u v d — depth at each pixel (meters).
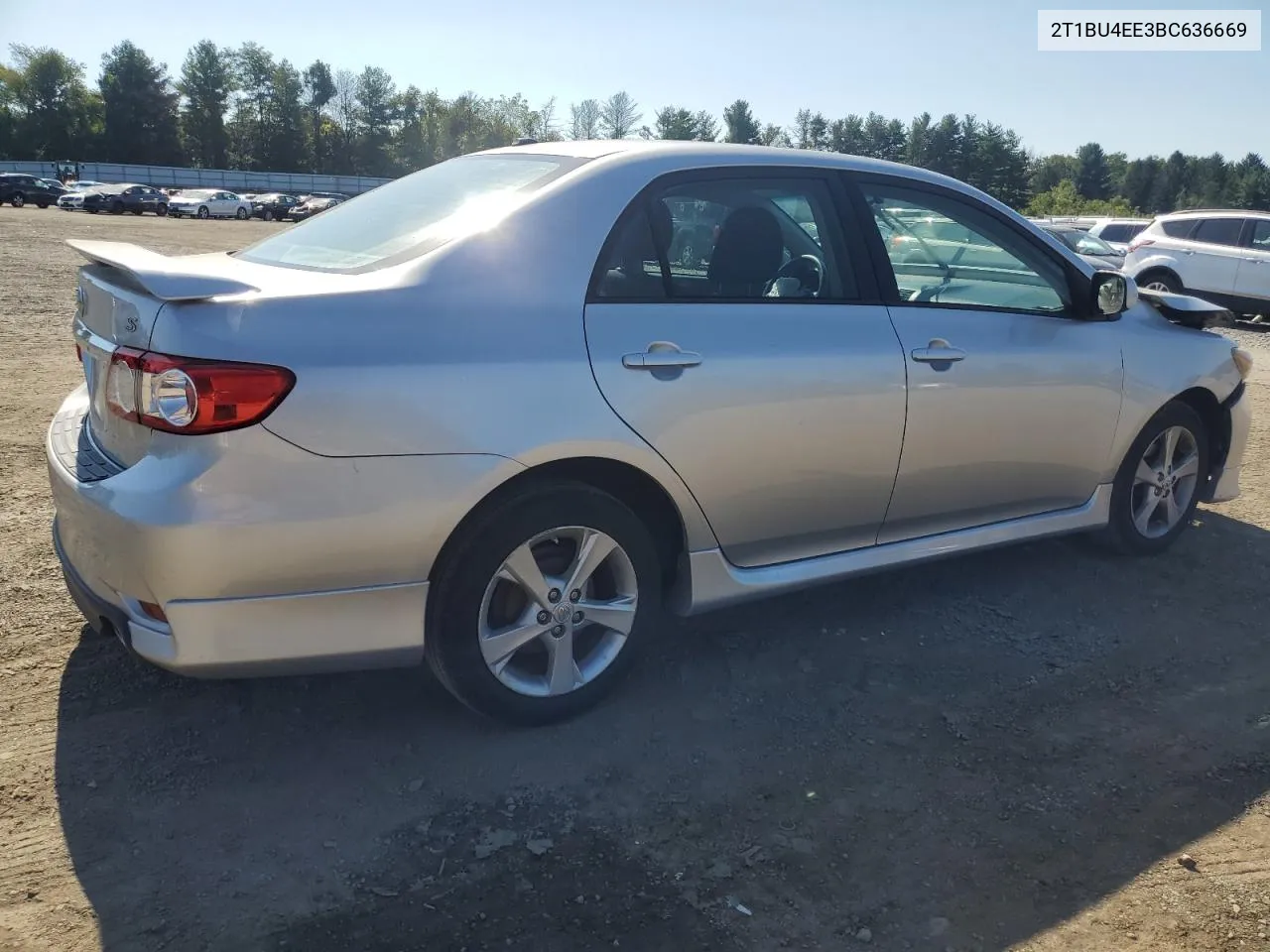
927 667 3.62
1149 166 124.38
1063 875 2.55
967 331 3.72
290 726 3.05
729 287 3.26
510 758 2.95
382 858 2.51
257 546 2.49
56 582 3.92
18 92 91.44
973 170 91.69
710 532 3.22
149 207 51.19
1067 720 3.30
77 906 2.29
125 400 2.58
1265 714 3.38
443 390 2.65
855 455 3.44
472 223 2.95
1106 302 4.07
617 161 3.19
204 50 95.19
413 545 2.67
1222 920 2.41
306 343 2.53
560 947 2.25
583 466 2.96
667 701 3.31
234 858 2.48
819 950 2.27
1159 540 4.70
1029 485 4.05
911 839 2.67
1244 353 4.76
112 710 3.08
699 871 2.52
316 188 81.69
